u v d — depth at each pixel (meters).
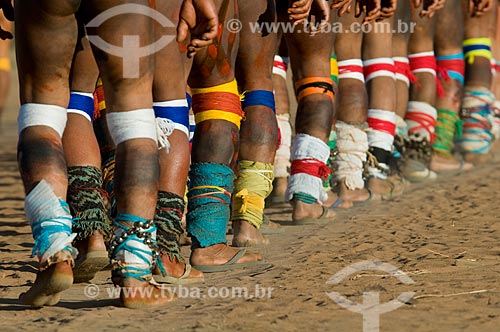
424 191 31.62
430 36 34.44
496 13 44.09
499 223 24.48
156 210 17.03
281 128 27.61
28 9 14.60
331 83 24.38
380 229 23.72
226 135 18.97
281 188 27.95
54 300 15.43
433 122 34.84
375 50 29.80
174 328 14.05
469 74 40.28
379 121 29.88
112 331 13.94
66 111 15.35
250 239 21.41
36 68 14.88
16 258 20.70
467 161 40.25
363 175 28.89
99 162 17.16
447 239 21.97
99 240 16.94
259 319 14.43
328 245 21.42
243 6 20.31
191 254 19.12
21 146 14.91
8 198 33.19
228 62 18.88
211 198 19.05
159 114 16.95
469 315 14.59
